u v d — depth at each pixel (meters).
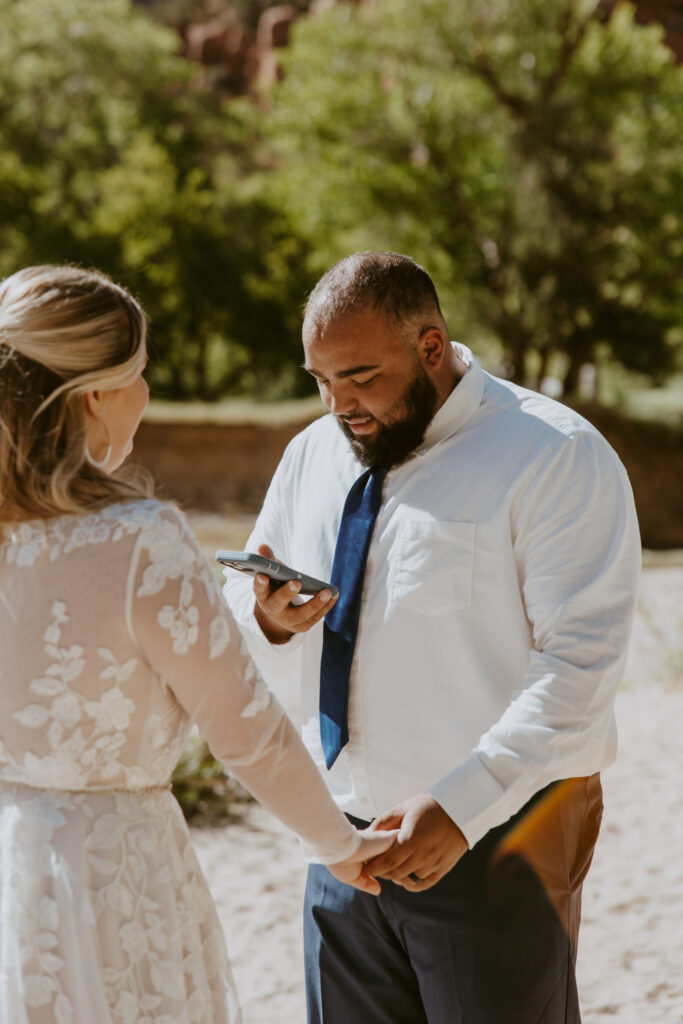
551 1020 1.96
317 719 2.12
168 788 1.70
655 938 3.57
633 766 5.28
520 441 1.92
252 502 21.14
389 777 2.00
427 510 1.96
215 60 52.25
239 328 32.22
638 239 21.80
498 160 22.45
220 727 1.61
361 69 23.08
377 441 1.99
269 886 4.11
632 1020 3.06
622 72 22.52
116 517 1.56
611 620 1.86
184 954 1.66
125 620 1.54
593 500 1.87
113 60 33.62
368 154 23.25
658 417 23.27
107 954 1.56
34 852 1.57
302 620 1.94
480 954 1.91
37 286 1.58
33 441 1.56
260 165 35.44
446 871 1.81
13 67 33.03
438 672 1.96
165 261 31.19
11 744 1.59
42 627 1.55
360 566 2.01
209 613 1.58
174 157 32.72
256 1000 3.24
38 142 33.31
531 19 21.95
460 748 1.96
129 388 1.66
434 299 1.98
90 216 32.41
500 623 1.94
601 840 4.43
